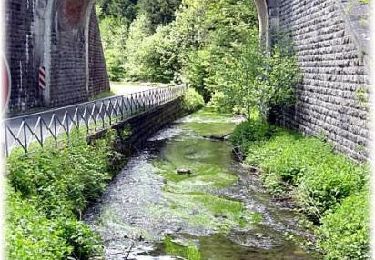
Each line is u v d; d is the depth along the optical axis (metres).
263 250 10.23
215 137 25.31
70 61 26.47
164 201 13.63
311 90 17.30
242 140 21.09
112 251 10.22
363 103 12.36
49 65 23.06
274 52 21.00
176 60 54.34
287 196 13.53
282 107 21.33
